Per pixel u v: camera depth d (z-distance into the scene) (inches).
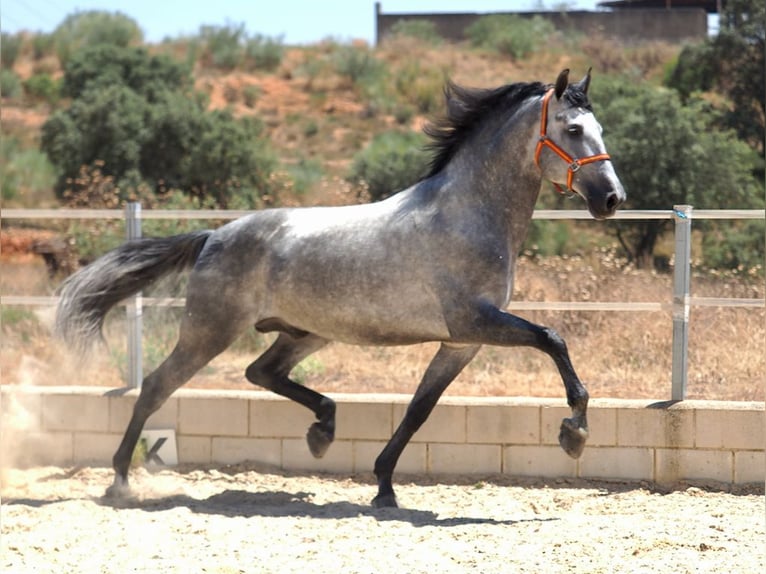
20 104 1592.0
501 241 307.4
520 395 419.5
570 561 252.2
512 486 358.3
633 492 349.4
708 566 246.2
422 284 308.3
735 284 547.8
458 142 317.1
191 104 1151.6
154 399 340.8
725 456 353.7
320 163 1346.0
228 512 321.1
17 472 377.4
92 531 291.0
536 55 1723.7
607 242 828.0
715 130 1011.9
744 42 1111.6
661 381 435.8
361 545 273.1
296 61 1808.6
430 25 1946.4
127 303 390.9
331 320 319.9
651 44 1688.0
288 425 378.0
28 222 991.0
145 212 385.1
